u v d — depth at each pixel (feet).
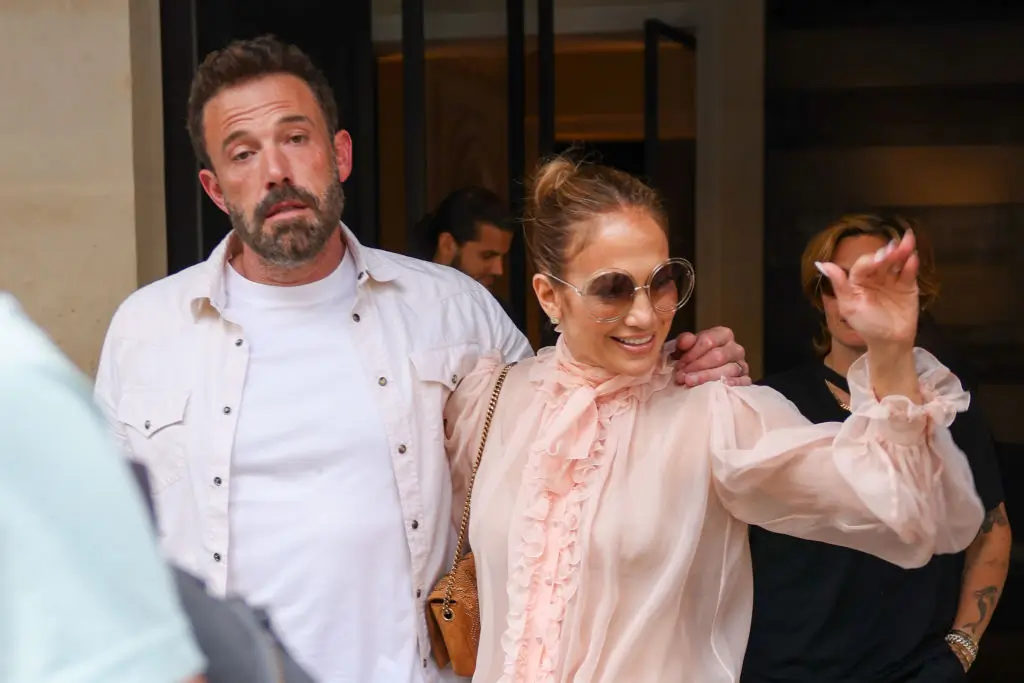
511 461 6.30
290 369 7.09
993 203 17.12
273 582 6.84
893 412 4.90
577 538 5.86
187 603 3.56
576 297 5.92
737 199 18.67
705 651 5.94
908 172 17.62
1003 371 16.62
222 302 7.17
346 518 6.86
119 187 9.93
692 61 18.60
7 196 9.99
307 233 6.76
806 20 17.97
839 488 5.33
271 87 6.71
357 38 12.14
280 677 3.62
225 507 6.86
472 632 6.67
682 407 6.01
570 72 19.93
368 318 7.25
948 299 16.96
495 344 7.72
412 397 7.13
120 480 2.65
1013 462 16.15
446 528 7.15
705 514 5.84
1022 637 15.34
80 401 2.67
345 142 7.33
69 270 10.02
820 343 8.91
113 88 9.89
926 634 7.74
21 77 9.92
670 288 5.85
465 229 11.90
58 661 2.46
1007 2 16.93
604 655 5.78
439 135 12.41
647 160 18.02
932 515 5.04
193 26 10.37
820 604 7.66
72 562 2.50
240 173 6.76
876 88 17.72
